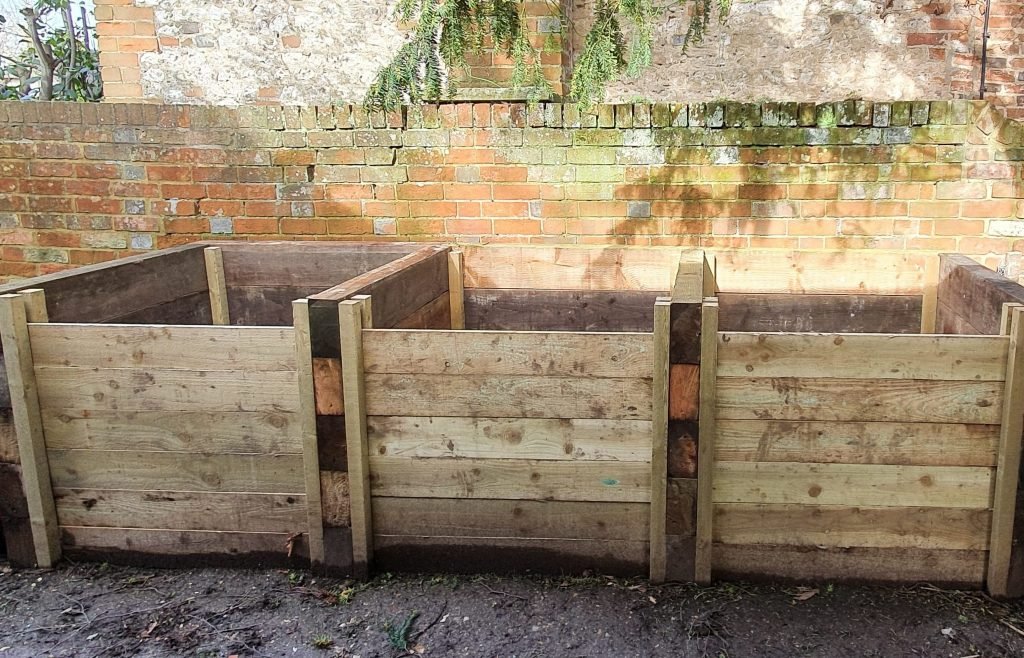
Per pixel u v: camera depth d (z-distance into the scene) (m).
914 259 3.64
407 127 4.20
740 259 3.76
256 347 2.60
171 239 4.41
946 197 3.92
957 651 2.25
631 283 3.85
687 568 2.57
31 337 2.69
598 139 4.09
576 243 4.22
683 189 4.09
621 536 2.60
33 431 2.71
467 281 3.98
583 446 2.54
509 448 2.58
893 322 3.70
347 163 4.27
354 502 2.63
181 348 2.64
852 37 5.43
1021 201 3.86
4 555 2.86
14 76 7.30
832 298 3.72
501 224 4.24
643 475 2.54
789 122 3.97
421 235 4.30
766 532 2.53
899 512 2.47
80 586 2.69
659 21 5.52
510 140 4.15
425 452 2.61
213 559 2.78
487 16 3.89
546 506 2.61
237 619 2.48
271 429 2.66
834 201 4.00
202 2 4.95
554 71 4.48
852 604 2.46
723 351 2.42
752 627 2.37
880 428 2.42
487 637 2.36
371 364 2.57
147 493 2.75
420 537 2.68
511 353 2.51
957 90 5.42
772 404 2.44
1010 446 2.36
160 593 2.64
